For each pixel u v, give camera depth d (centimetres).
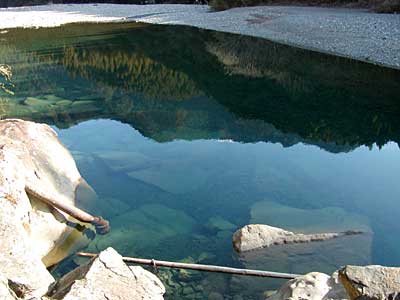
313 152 885
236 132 1015
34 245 507
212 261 523
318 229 578
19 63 1831
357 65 1481
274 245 539
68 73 1658
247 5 3042
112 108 1241
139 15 3116
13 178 516
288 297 378
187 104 1264
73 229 579
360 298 335
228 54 1858
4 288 330
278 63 1642
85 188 693
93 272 403
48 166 645
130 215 634
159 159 851
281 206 651
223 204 668
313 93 1295
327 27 1955
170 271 496
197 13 3033
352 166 816
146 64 1783
